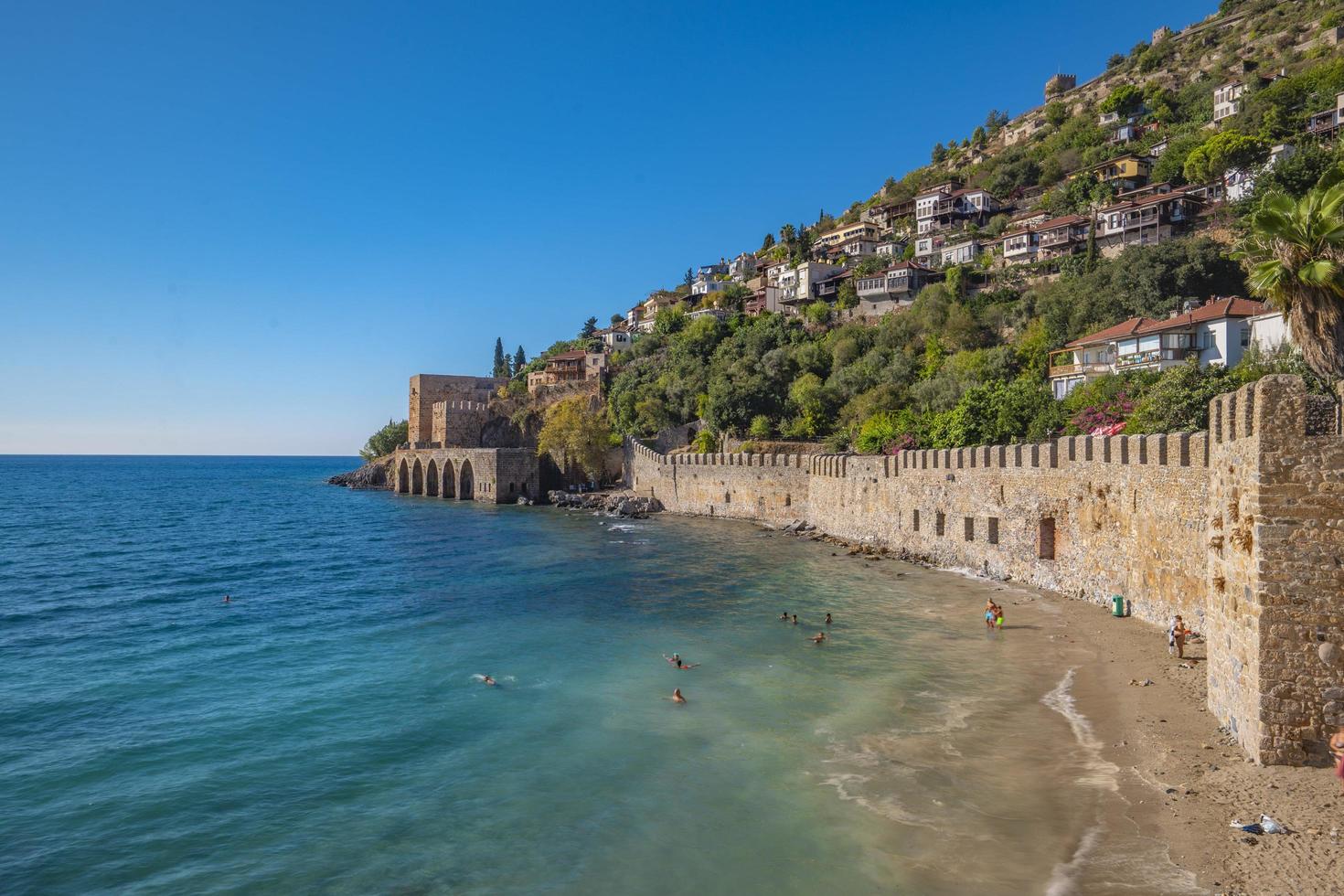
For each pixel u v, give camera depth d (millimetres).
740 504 99000
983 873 17000
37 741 26812
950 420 68938
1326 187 27312
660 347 173125
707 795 21391
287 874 18266
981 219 157125
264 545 84562
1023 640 36062
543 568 63281
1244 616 20562
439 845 19375
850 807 20344
